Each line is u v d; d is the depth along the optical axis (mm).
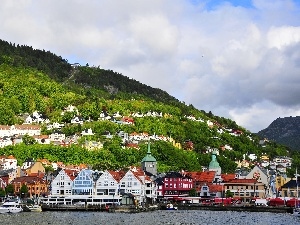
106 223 178250
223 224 178500
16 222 180125
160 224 176375
